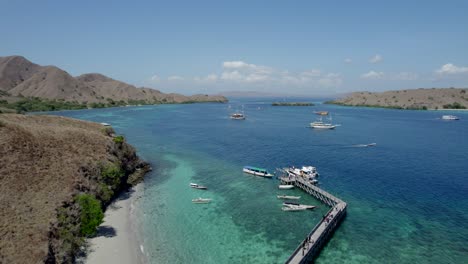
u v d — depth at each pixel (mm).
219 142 127125
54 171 53812
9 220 37781
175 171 84875
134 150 88750
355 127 178000
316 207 60906
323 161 96000
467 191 68938
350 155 104188
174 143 124688
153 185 73000
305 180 73000
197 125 184000
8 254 32531
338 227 52531
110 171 63781
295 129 167625
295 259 40031
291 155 103938
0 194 42344
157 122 197750
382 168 87875
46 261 33875
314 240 44156
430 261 42562
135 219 53844
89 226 44375
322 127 170500
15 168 49125
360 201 63625
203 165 91125
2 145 52188
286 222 54062
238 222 53844
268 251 44500
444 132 158250
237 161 95938
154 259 41594
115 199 63188
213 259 42125
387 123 199500
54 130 72625
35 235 36562
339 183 74688
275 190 70500
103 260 40344
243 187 72312
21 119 84875
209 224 52781
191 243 46219
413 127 178625
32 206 42719
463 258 43219
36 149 57156
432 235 49656
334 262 42375
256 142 127250
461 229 51562
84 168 59594
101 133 94875
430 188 71000
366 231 51094
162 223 52688
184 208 59469
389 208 60125
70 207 46281
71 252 39531
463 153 107312
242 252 44094
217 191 69375
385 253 44562
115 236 46969
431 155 104312
